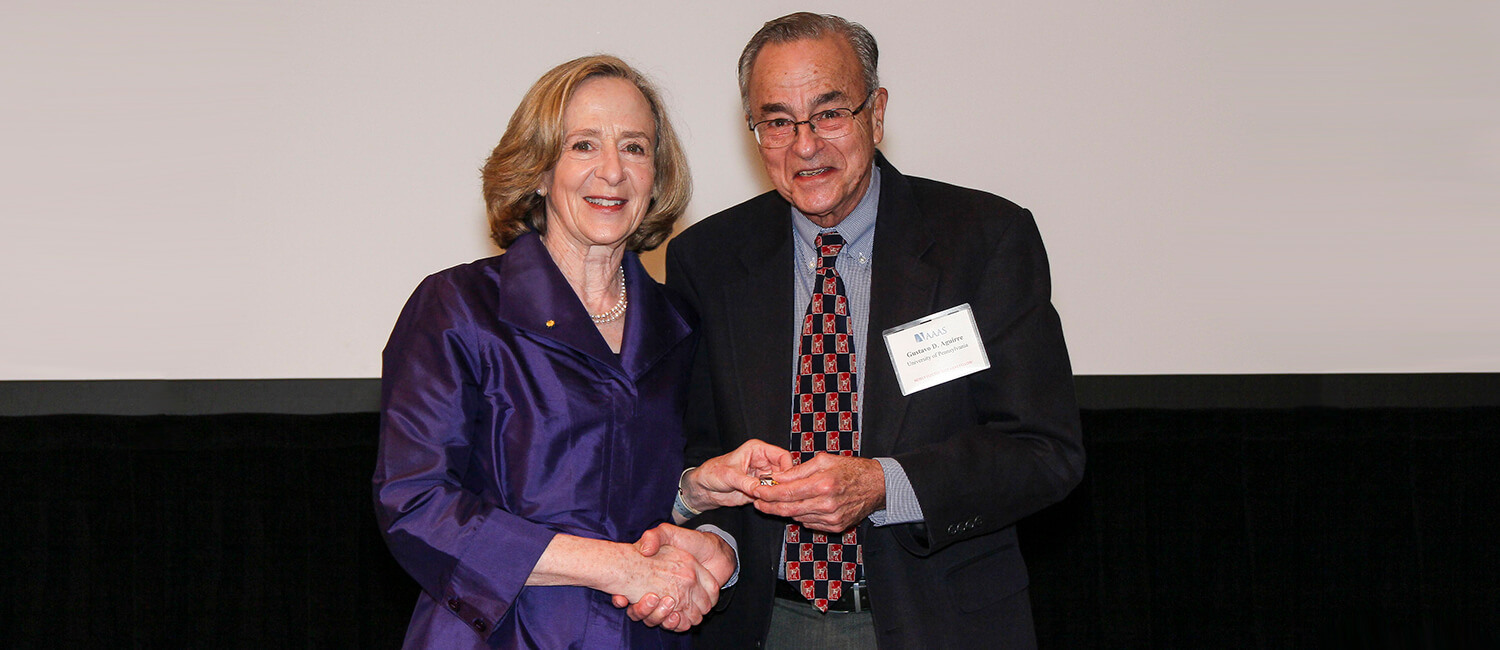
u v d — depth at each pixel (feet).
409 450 5.39
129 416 12.42
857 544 6.24
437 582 5.32
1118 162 12.83
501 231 6.01
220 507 12.53
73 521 12.35
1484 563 12.93
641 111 5.82
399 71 12.66
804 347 6.52
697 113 12.78
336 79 12.59
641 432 5.82
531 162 5.73
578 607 5.54
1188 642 13.00
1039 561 13.14
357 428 12.68
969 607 6.11
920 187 6.92
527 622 5.45
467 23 12.69
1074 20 12.82
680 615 5.55
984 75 12.81
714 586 5.77
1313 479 12.97
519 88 12.74
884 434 6.15
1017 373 6.15
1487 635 12.88
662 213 6.26
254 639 12.51
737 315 6.66
